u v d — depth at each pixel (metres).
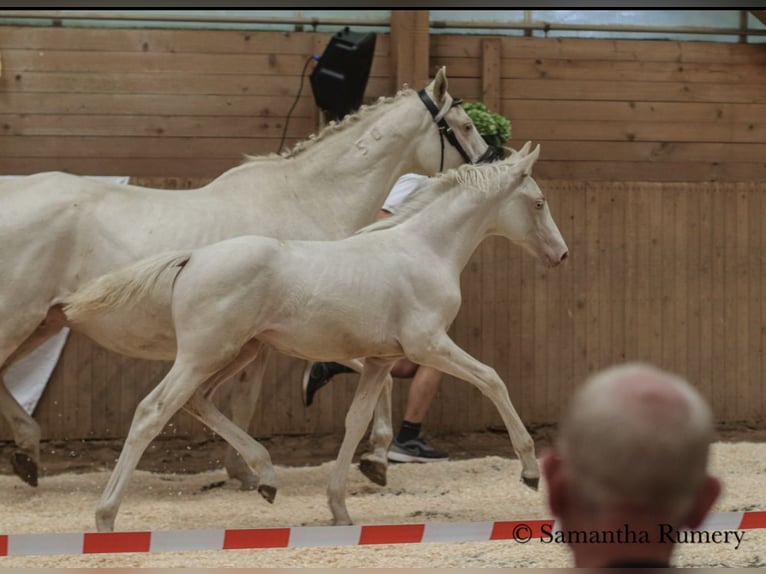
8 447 8.79
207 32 9.56
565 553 4.94
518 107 10.14
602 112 10.27
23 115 9.30
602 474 1.56
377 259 5.68
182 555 4.88
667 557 1.61
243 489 7.16
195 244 6.49
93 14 9.45
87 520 5.97
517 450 5.88
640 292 9.94
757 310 10.16
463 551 5.01
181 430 9.21
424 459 8.28
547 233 6.35
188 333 5.37
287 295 5.45
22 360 8.73
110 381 8.98
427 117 7.28
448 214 6.00
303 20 9.81
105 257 6.36
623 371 1.62
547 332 9.77
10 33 9.24
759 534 5.48
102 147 9.43
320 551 4.97
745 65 10.50
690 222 10.02
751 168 10.55
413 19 9.54
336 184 7.04
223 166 9.62
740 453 8.55
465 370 5.80
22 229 6.27
